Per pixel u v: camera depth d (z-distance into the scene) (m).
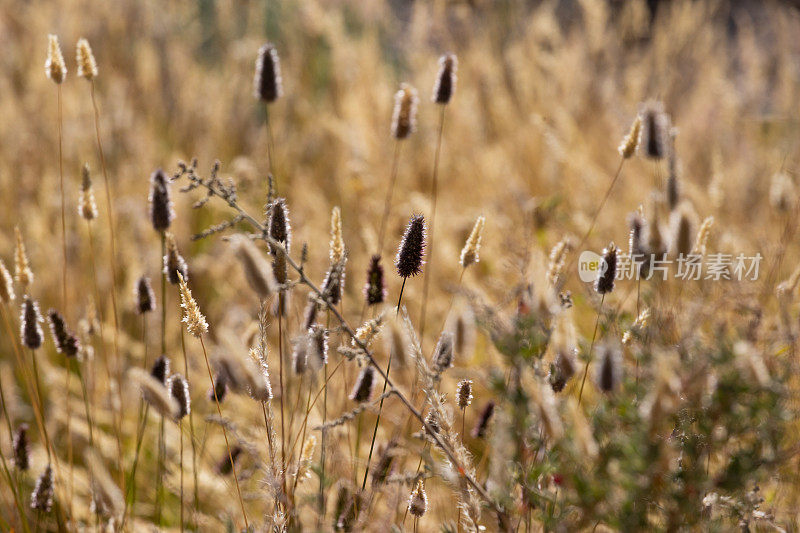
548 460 1.89
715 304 2.55
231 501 2.96
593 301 2.51
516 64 6.27
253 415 3.31
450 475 1.99
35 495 2.57
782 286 2.71
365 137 5.44
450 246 4.21
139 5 7.52
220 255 4.97
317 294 2.13
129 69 7.09
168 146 6.48
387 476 2.27
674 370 1.79
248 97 7.04
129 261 4.79
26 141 5.66
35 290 4.56
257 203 4.67
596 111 6.21
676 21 6.91
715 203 3.86
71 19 6.85
